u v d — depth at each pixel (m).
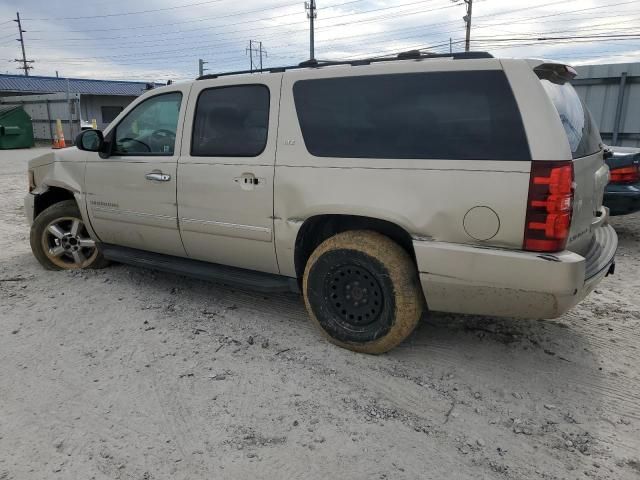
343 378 3.36
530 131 2.91
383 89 3.37
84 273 5.41
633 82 10.58
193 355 3.68
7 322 4.24
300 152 3.63
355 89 3.46
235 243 4.06
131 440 2.77
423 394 3.19
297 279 3.91
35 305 4.59
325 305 3.72
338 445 2.72
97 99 36.81
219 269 4.33
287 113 3.71
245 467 2.57
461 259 3.11
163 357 3.65
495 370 3.46
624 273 5.52
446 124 3.15
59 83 44.88
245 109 3.94
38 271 5.52
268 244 3.88
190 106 4.23
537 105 2.92
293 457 2.63
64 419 2.94
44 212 5.40
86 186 5.00
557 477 2.51
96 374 3.43
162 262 4.65
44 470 2.54
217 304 4.59
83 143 4.70
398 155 3.27
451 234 3.13
